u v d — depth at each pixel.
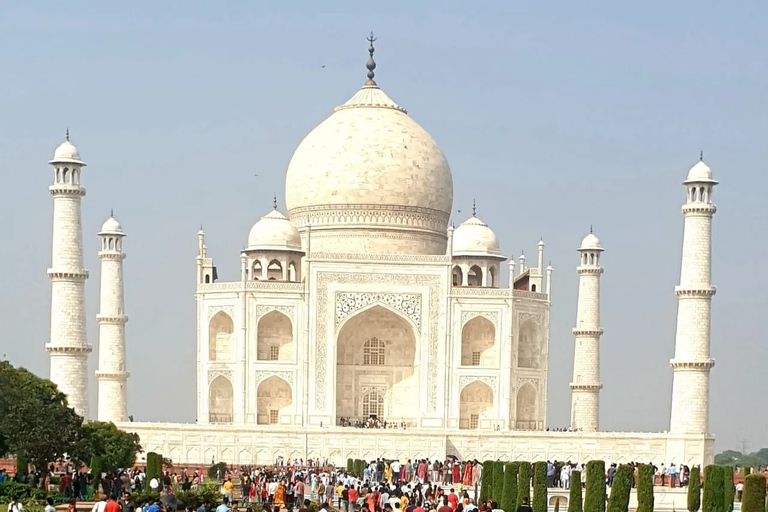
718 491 150.75
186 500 136.75
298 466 197.25
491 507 122.50
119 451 181.50
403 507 135.38
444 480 194.88
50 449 163.50
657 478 197.12
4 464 194.38
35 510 130.75
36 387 172.00
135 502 128.88
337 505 161.75
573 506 147.38
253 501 158.12
